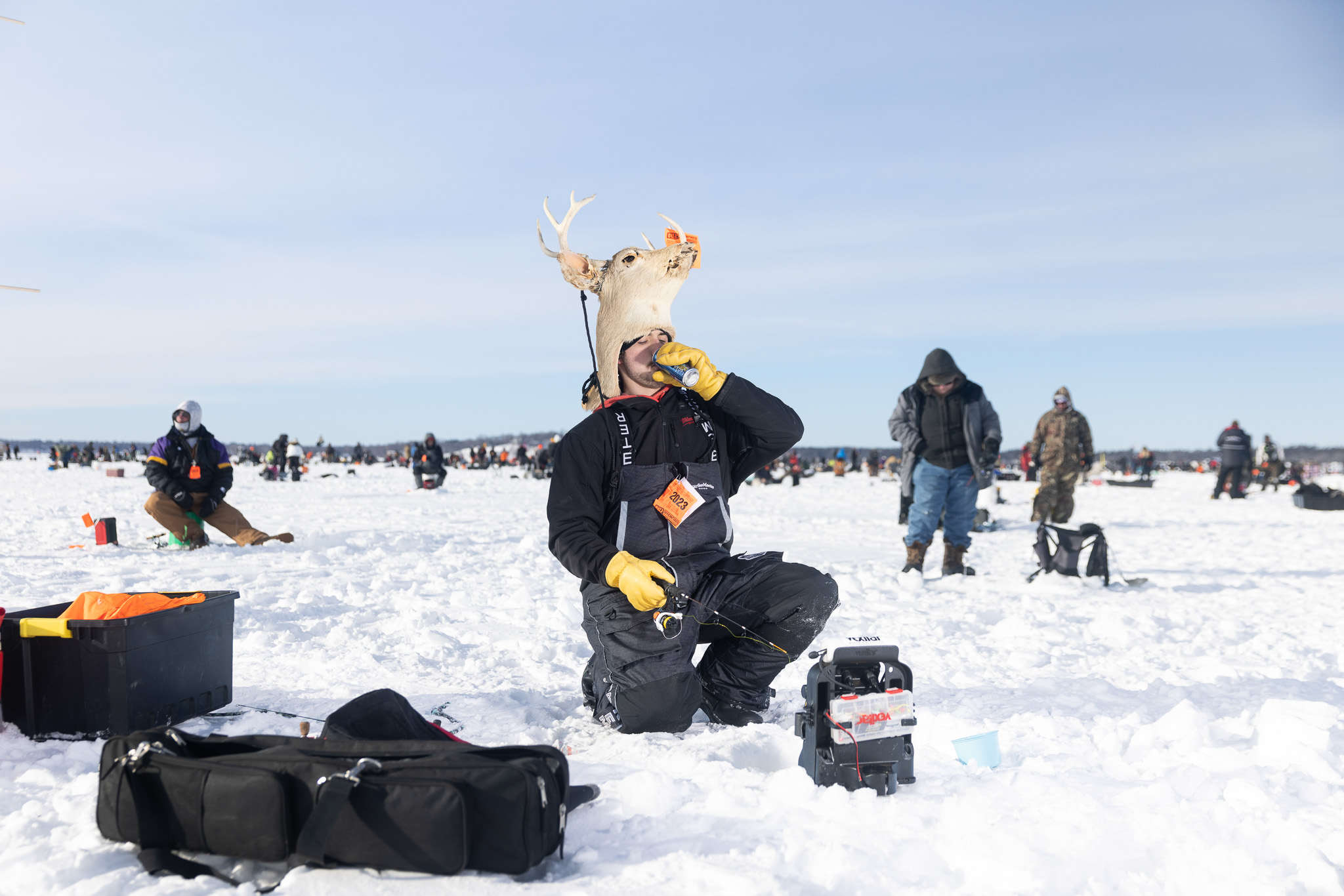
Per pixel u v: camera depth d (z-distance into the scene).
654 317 3.16
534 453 33.69
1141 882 1.71
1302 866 1.75
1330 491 16.00
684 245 3.17
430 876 1.73
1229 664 4.07
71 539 9.04
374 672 3.71
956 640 4.64
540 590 6.07
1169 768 2.40
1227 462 19.38
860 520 13.41
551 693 3.45
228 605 3.14
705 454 2.99
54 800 2.10
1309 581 7.07
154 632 2.75
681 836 1.94
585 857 1.84
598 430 2.88
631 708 2.75
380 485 25.50
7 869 1.73
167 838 1.84
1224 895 1.66
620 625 2.80
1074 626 5.07
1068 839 1.88
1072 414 10.02
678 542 2.87
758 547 9.42
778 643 2.91
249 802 1.77
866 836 1.92
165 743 1.95
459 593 5.72
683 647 2.81
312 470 38.72
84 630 2.64
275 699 3.25
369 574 6.71
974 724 2.82
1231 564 8.28
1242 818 1.99
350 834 1.74
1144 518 14.23
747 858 1.79
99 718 2.64
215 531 10.20
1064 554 6.88
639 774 2.18
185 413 8.30
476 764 1.76
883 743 2.26
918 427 7.25
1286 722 2.58
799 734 2.46
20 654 2.67
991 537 11.15
